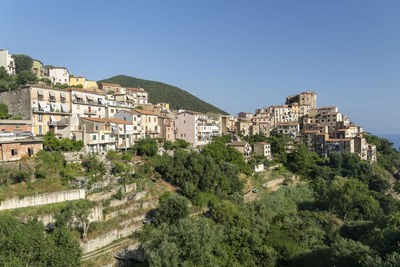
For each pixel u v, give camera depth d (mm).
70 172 47750
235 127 138250
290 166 108375
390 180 108562
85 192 44406
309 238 48156
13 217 33156
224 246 39469
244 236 41844
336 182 70750
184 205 44562
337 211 67250
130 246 40625
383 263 30312
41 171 43844
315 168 101500
